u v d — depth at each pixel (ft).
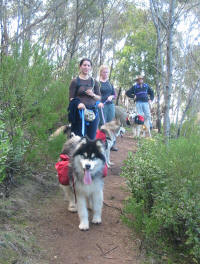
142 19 56.39
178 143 11.82
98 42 56.29
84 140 12.71
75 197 12.82
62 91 19.08
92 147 12.40
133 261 10.44
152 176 12.43
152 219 11.47
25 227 11.58
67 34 47.24
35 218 12.57
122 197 16.16
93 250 10.91
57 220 12.88
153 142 15.07
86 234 12.01
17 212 12.57
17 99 14.43
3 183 13.76
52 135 17.30
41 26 33.53
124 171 15.03
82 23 39.58
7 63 14.21
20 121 13.82
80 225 12.39
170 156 11.62
